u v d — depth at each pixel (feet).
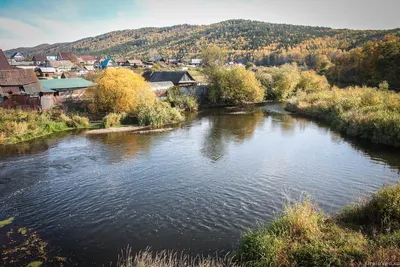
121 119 118.62
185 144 85.71
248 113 145.07
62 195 51.39
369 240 29.07
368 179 56.24
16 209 46.21
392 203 33.37
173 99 152.25
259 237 30.73
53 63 366.22
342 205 44.88
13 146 84.74
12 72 126.31
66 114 118.11
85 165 67.51
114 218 42.98
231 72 179.93
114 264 32.45
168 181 57.11
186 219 42.09
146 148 81.66
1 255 34.24
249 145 83.61
